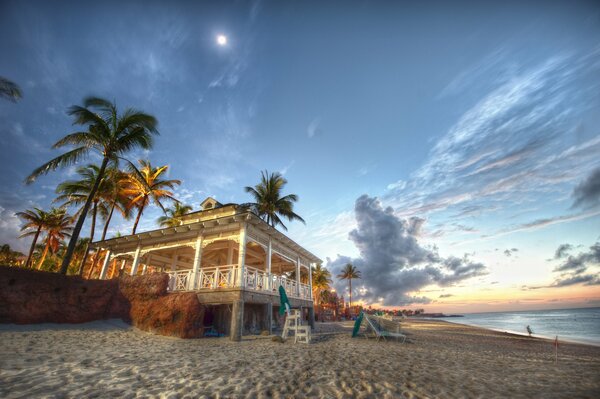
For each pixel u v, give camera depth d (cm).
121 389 452
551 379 676
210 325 1359
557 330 4609
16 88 1506
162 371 574
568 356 1259
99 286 1239
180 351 808
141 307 1192
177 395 435
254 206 2588
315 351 919
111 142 1527
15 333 854
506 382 618
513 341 2053
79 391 432
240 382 517
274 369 632
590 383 639
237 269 1264
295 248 1823
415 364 771
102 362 620
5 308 946
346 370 654
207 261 2172
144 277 1272
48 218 3662
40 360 592
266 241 1535
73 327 1047
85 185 2298
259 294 1332
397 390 512
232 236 1338
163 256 2052
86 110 1486
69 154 1505
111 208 2469
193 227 1420
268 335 1279
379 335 1343
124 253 1719
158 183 2555
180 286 1355
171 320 1109
